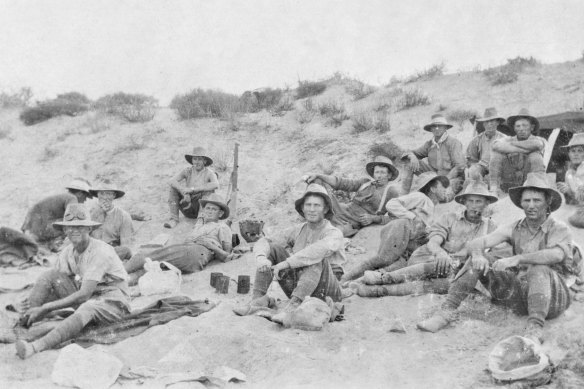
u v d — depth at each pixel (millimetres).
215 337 5137
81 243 5711
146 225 10055
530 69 13484
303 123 13156
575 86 12023
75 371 4609
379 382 4363
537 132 8234
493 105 12102
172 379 4492
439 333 5086
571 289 5438
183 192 9781
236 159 10328
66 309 5621
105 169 12320
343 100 14211
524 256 4879
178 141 13109
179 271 7160
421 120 12070
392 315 5555
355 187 8750
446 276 5875
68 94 17234
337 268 6066
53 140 14062
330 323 5422
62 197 9312
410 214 6516
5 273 7852
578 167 7805
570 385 4086
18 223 10820
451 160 9008
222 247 8109
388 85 14891
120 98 16109
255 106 14461
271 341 5012
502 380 4219
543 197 4996
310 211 5734
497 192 8125
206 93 15195
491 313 5230
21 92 16953
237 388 4418
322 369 4570
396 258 6445
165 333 5340
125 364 4887
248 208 10328
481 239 5215
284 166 11602
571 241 4965
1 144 14102
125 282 5934
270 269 5602
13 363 4918
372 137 11781
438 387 4230
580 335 4539
